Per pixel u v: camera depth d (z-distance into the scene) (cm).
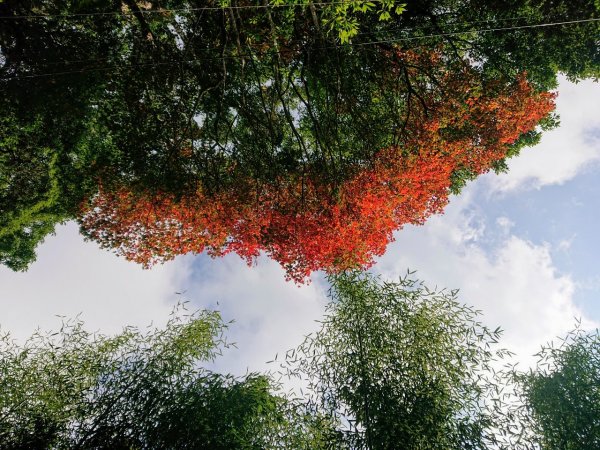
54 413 584
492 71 1111
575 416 555
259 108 1178
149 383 625
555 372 600
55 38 928
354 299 711
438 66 1084
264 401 634
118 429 580
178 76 1043
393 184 993
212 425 583
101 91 985
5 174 965
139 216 1024
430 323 657
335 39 934
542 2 926
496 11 991
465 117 1005
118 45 1008
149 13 984
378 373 625
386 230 1013
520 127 1047
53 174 1014
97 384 630
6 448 538
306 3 712
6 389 582
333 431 608
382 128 1110
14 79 859
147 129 1020
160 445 563
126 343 680
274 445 601
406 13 1101
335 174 988
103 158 1064
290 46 1021
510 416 588
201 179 1043
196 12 997
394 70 1102
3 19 842
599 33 908
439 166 1018
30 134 953
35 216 1062
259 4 930
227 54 1017
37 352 634
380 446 559
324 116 1155
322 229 983
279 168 1081
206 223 1030
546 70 1050
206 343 709
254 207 1052
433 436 558
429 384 604
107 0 910
